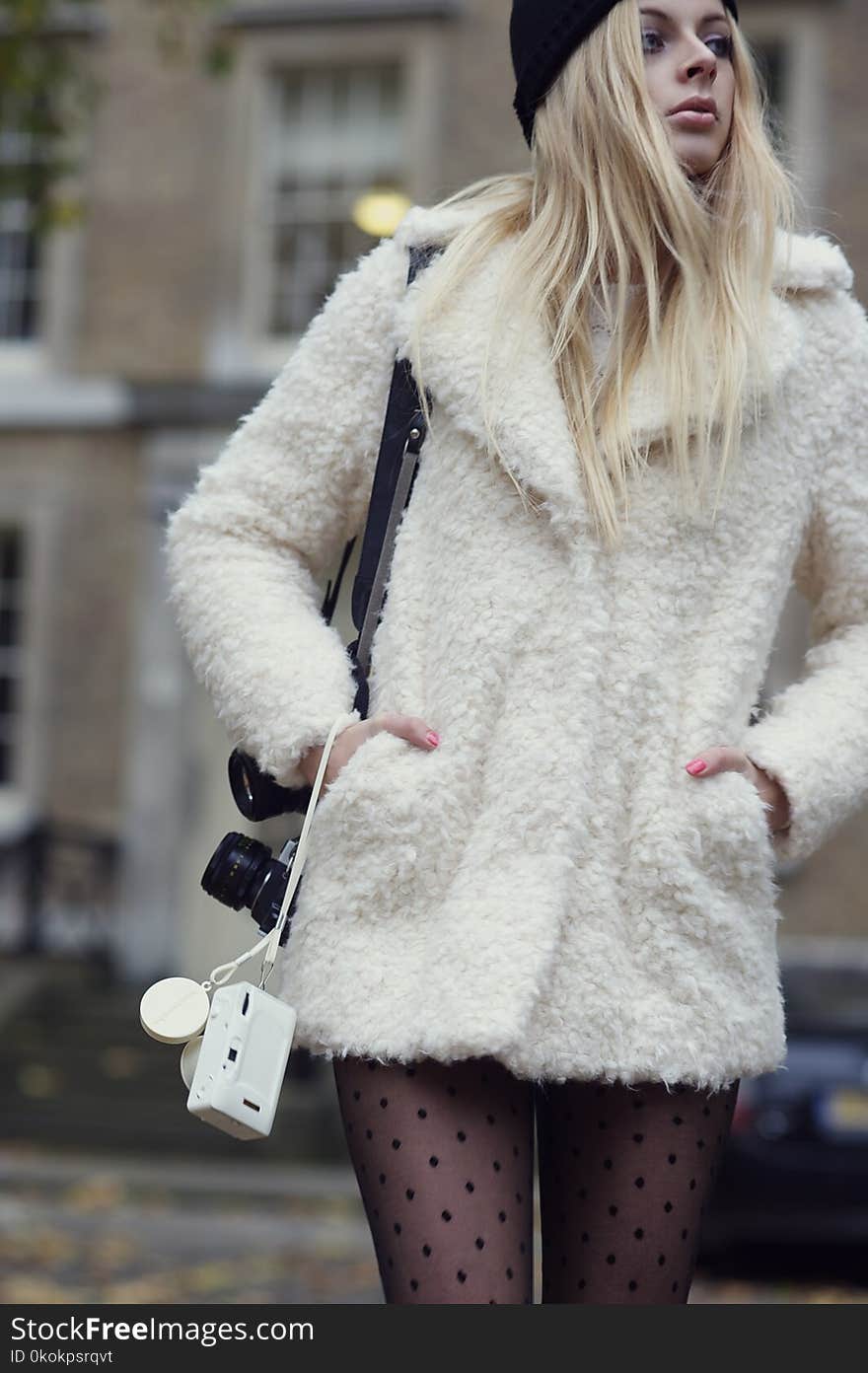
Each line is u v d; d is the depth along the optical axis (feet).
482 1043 6.97
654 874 7.24
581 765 7.25
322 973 7.42
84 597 57.52
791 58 53.62
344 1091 7.48
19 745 57.47
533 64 7.97
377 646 7.79
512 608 7.39
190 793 55.67
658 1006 7.22
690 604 7.47
